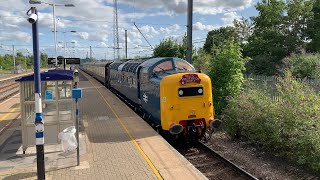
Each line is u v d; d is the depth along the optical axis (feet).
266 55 100.22
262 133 38.86
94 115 51.62
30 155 30.40
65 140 28.48
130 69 57.93
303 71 71.15
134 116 50.24
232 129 45.09
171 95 37.35
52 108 31.09
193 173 25.98
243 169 32.65
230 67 52.21
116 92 85.97
